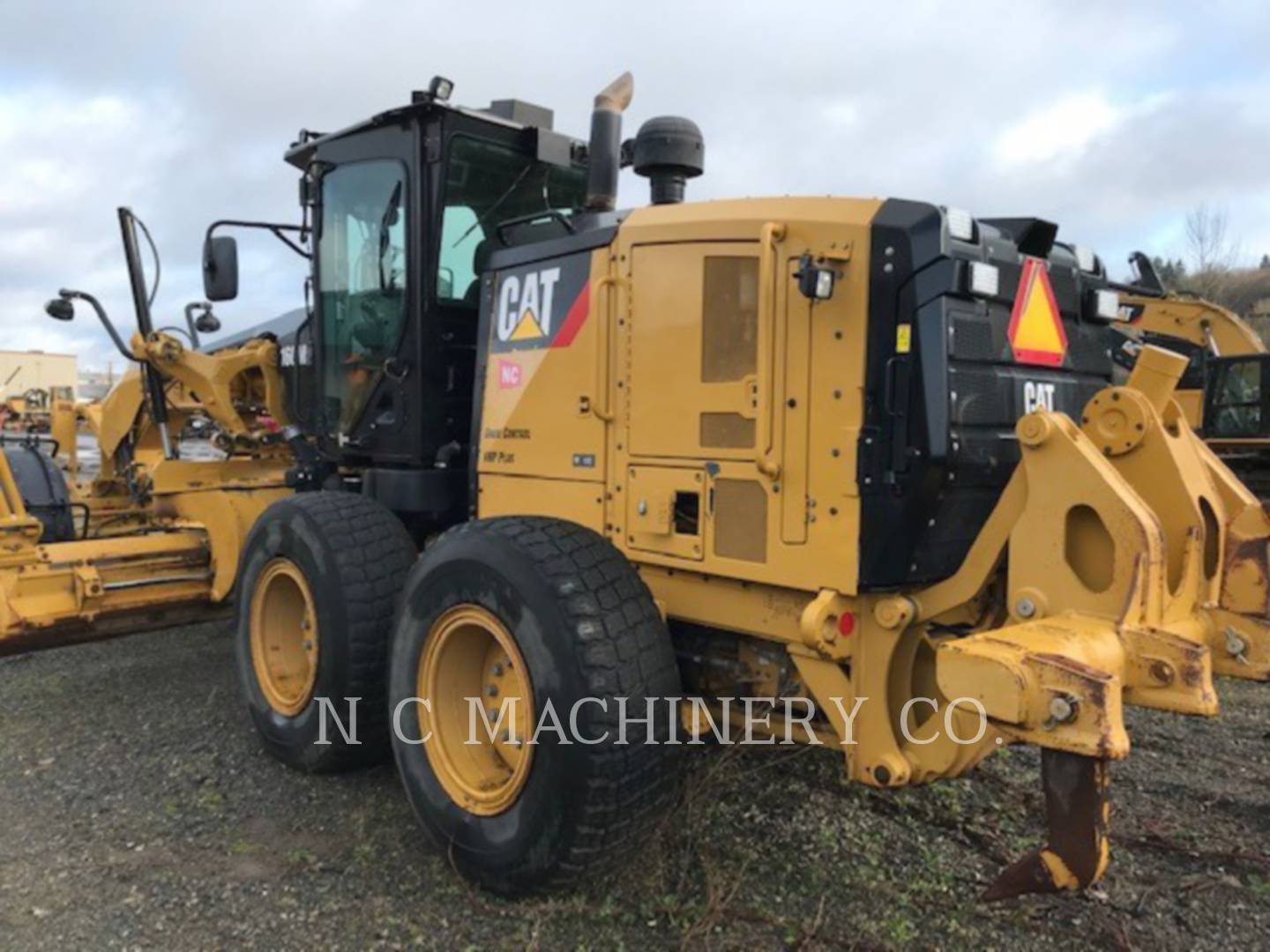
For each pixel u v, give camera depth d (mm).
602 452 3566
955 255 2873
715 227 3229
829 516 2982
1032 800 4059
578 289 3631
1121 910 3299
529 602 3145
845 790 4074
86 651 6250
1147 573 2543
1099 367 3629
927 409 2867
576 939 3070
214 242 5117
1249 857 3635
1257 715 5254
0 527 4793
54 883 3391
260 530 4469
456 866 3375
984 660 2396
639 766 3049
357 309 4848
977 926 3178
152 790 4156
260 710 4445
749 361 3162
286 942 3055
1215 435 11875
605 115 4000
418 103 4383
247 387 6246
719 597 3314
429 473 4527
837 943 3061
